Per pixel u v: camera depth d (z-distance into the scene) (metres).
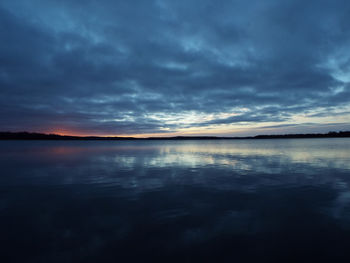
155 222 6.21
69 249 4.81
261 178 12.03
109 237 5.35
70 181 11.65
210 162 19.59
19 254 4.61
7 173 14.12
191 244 4.99
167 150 40.34
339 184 10.41
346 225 5.85
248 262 4.30
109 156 26.73
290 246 4.85
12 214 6.87
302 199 8.12
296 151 31.92
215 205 7.61
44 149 43.44
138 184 10.87
